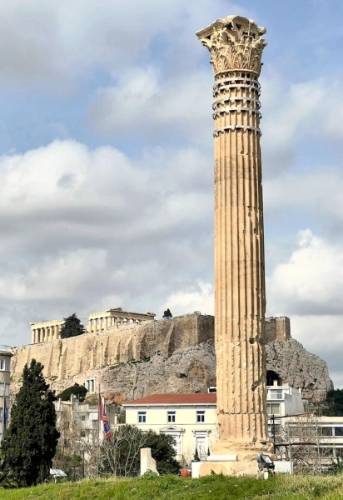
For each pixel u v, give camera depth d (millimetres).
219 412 44344
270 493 35938
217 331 45156
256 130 46688
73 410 149625
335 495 32625
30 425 88375
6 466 87062
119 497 41344
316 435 118312
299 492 34656
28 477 86812
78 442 130125
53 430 90188
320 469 91688
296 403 153625
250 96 46750
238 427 43531
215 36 47281
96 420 148875
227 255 45312
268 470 39719
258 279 45188
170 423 139250
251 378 44094
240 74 46781
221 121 46750
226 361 44375
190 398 143250
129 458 111125
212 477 40375
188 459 135875
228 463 42625
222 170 46312
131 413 141625
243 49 46750
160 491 40625
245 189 45812
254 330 44594
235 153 46125
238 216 45531
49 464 89125
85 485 45094
